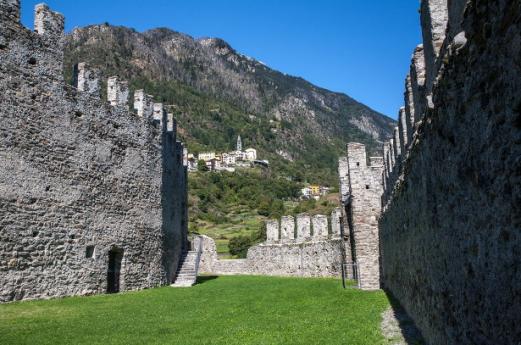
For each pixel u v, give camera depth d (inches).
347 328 466.6
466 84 208.2
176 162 1285.7
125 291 930.7
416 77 415.2
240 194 4778.5
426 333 374.3
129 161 984.9
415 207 406.0
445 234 275.0
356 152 976.9
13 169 702.5
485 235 194.2
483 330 201.9
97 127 895.7
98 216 876.0
